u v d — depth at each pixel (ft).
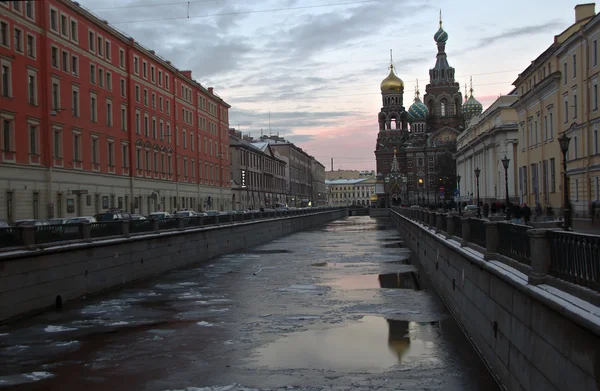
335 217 410.31
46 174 135.54
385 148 547.49
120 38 175.22
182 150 228.22
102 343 53.78
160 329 59.26
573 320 25.48
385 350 50.75
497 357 41.75
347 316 65.10
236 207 300.61
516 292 36.40
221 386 41.55
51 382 42.88
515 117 249.75
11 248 62.39
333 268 111.24
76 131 149.18
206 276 100.58
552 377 29.12
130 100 181.06
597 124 139.74
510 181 248.32
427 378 42.91
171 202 215.51
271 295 79.77
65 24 144.77
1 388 41.65
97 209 160.04
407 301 74.33
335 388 40.91
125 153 179.93
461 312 59.57
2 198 121.08
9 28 122.62
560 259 30.99
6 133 123.95
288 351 50.55
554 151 172.45
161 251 103.96
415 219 150.20
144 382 42.65
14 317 61.98
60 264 71.15
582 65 148.15
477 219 55.88
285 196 430.61
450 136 505.66
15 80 125.29
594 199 142.10
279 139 492.13
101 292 81.61
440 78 524.52
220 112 281.13
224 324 61.41
